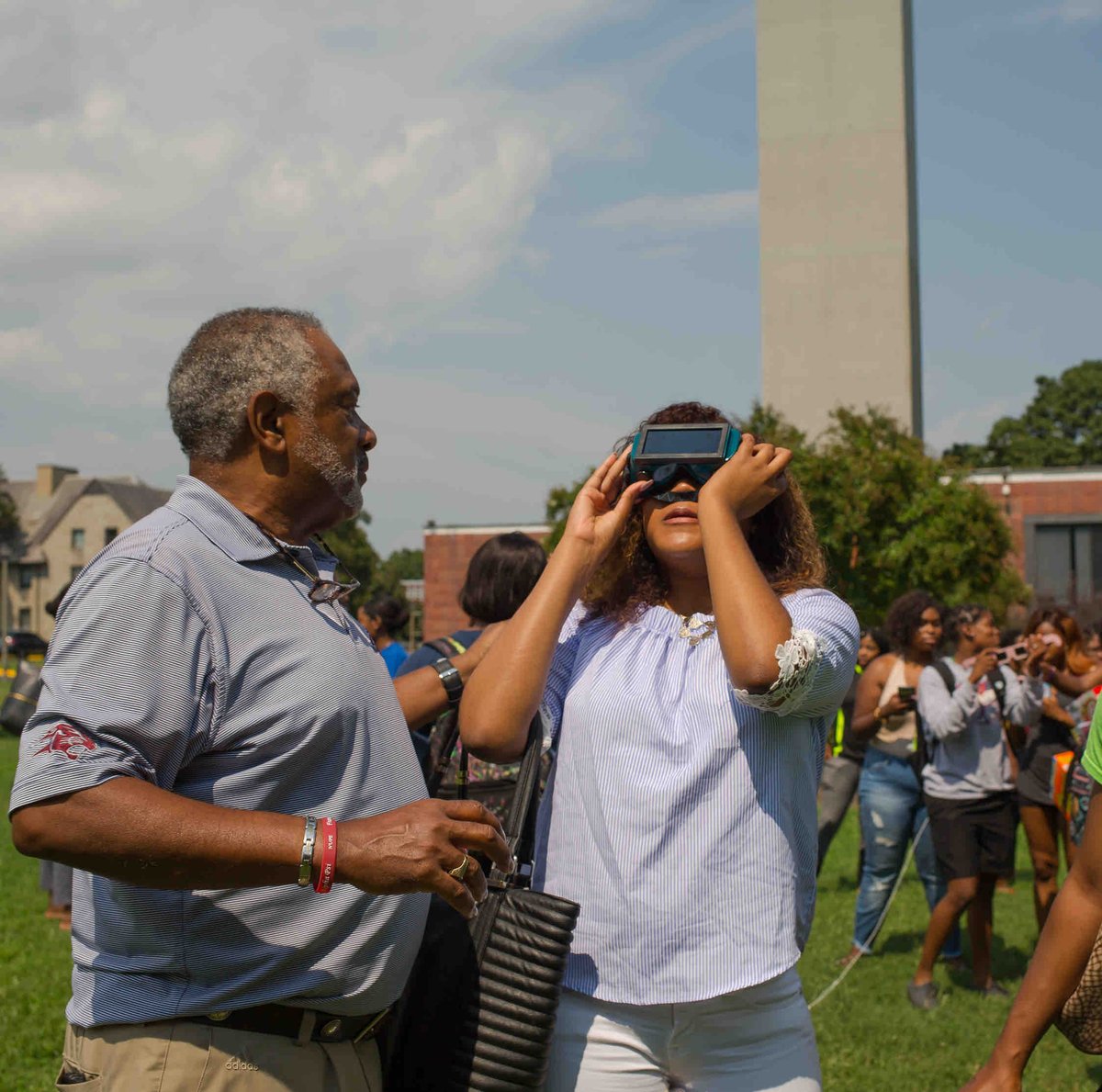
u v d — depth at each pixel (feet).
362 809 7.26
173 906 6.82
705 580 8.38
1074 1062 17.13
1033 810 21.16
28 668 20.36
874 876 22.39
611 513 8.24
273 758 6.98
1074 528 105.70
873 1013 19.24
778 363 108.37
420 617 158.10
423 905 7.70
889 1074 16.47
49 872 25.80
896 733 22.25
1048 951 7.25
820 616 7.82
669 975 7.48
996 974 21.79
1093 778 7.22
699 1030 7.54
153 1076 6.75
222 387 7.43
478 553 13.79
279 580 7.31
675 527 8.19
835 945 23.65
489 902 7.60
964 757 19.89
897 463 63.31
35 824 6.33
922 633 22.02
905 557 62.13
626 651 8.18
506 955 7.45
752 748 7.67
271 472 7.53
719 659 7.94
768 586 7.54
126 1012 6.81
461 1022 7.44
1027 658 20.53
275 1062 6.93
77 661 6.61
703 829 7.57
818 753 8.15
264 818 6.42
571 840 7.88
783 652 7.24
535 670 7.85
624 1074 7.57
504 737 7.81
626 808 7.66
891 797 22.15
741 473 7.91
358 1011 7.21
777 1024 7.64
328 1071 7.22
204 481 7.60
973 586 63.46
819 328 107.65
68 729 6.45
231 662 6.95
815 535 8.80
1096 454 241.55
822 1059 17.06
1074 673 21.50
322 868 6.37
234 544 7.19
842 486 62.49
